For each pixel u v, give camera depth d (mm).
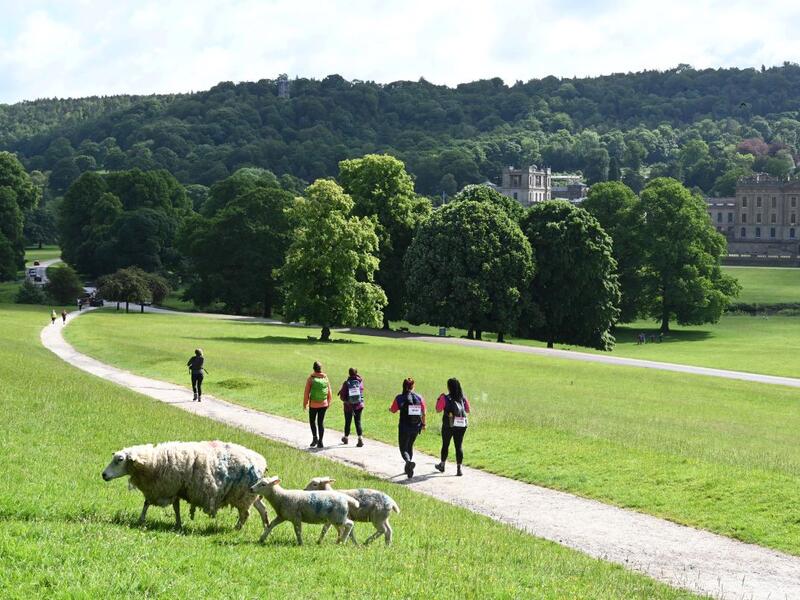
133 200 179875
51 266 167125
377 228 107375
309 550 17188
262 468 18438
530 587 16141
